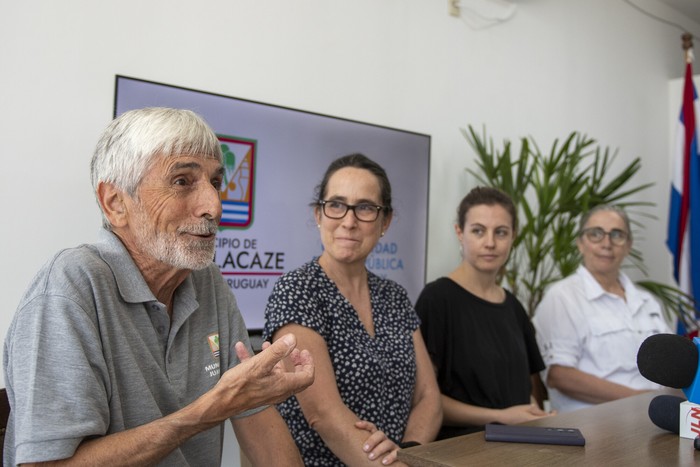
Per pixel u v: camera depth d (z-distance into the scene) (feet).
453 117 11.44
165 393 3.79
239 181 8.20
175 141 3.68
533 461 3.54
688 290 13.84
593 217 8.73
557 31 13.74
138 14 7.53
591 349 8.39
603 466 3.46
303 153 8.90
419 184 10.44
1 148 6.56
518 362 7.25
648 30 16.74
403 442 5.49
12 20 6.62
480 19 11.96
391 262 10.05
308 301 5.32
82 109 7.11
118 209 3.80
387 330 5.82
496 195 7.50
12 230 6.64
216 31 8.22
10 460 3.48
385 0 10.31
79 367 3.25
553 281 11.32
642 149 16.48
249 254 8.31
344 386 5.32
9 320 6.59
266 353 3.40
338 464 5.29
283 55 8.94
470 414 6.62
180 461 3.83
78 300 3.39
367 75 10.03
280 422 4.53
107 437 3.27
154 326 3.87
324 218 5.75
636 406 5.13
